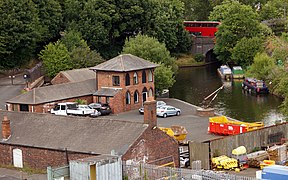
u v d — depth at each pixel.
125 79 146.12
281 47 177.62
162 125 128.12
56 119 95.62
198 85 195.12
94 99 147.50
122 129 87.81
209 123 122.81
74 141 89.62
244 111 149.38
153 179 79.88
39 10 199.88
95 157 80.31
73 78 156.50
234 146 97.25
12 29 180.62
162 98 166.12
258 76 181.75
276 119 137.00
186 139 113.81
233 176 76.25
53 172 78.00
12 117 99.75
